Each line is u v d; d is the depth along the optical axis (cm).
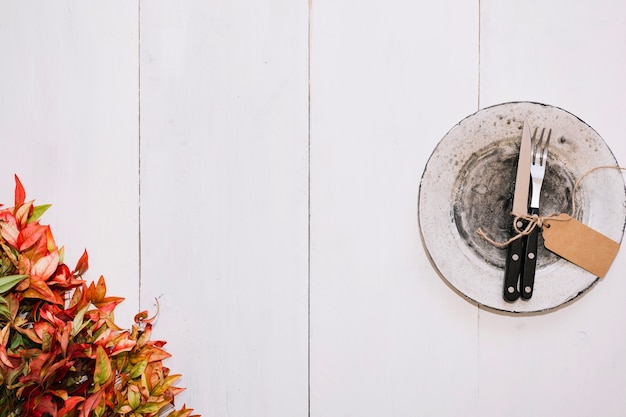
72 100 91
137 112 91
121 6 91
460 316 89
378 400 90
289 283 90
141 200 92
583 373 88
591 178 84
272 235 90
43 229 77
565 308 88
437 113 89
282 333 91
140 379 85
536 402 88
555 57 88
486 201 86
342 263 90
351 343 90
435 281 89
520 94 88
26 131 91
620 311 87
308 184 90
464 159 85
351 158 90
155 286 92
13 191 91
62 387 76
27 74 91
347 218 90
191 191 91
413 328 89
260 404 91
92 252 91
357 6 89
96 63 91
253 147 91
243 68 90
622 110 87
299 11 90
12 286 69
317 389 90
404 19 89
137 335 88
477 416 89
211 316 91
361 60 89
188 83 91
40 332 72
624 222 83
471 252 86
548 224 83
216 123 91
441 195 85
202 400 91
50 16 91
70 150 91
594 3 87
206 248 91
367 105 89
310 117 90
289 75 90
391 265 89
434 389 89
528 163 83
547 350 88
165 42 91
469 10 88
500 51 88
